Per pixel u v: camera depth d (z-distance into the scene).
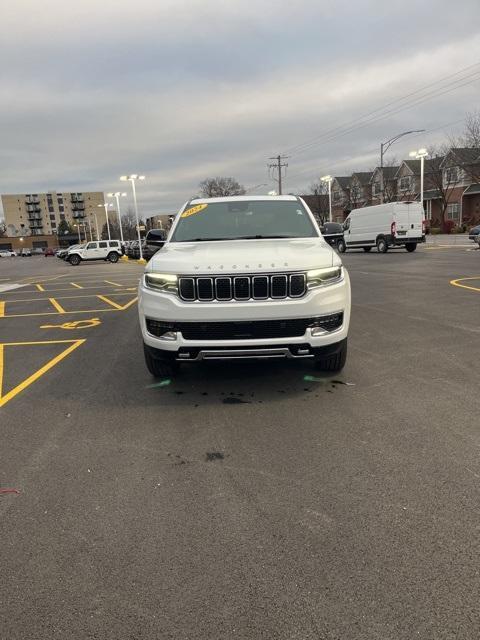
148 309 4.33
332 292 4.25
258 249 4.59
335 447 3.54
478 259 19.91
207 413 4.27
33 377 5.68
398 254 25.78
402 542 2.47
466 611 2.03
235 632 1.97
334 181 81.00
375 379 5.00
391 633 1.94
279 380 5.06
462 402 4.31
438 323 7.72
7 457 3.56
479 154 47.28
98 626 2.02
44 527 2.70
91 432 3.98
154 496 2.98
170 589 2.21
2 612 2.11
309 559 2.38
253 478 3.16
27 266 47.28
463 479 3.04
